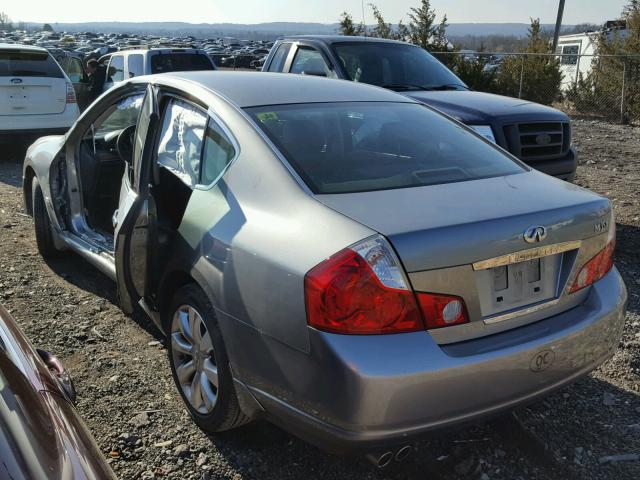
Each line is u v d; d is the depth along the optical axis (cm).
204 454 296
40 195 524
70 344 394
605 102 1719
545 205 270
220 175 304
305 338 237
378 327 229
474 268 243
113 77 1286
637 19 1744
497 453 300
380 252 230
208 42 8512
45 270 518
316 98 346
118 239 334
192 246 298
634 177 909
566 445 308
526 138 620
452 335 241
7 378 167
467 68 1736
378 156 310
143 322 429
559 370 266
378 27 1794
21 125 988
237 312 264
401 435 232
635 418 329
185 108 354
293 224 257
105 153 477
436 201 265
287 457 296
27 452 146
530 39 2159
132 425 315
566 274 273
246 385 267
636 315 441
